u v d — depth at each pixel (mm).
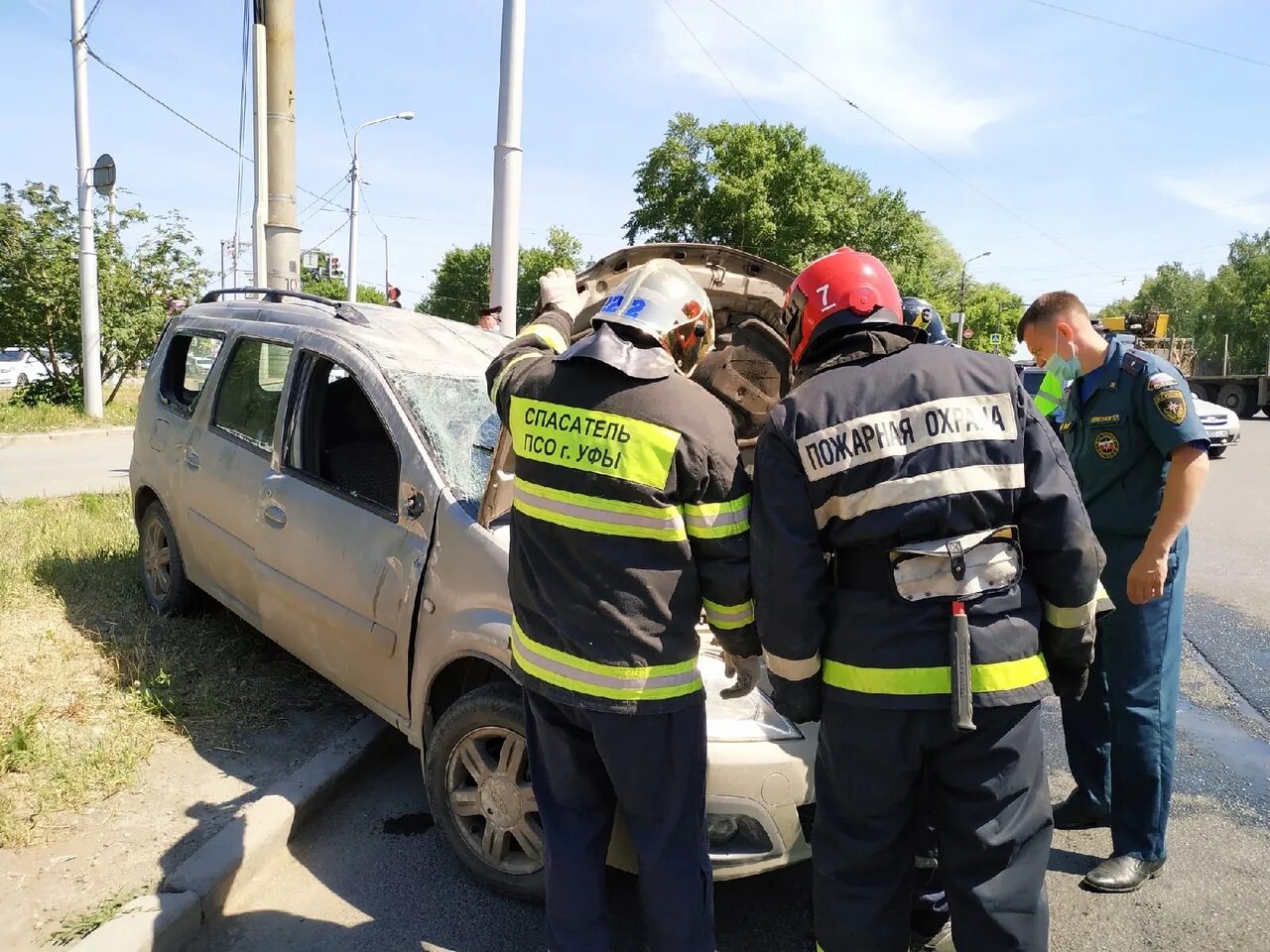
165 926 2514
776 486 2033
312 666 3627
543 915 2867
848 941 2076
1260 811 3682
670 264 2324
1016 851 1993
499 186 6711
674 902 2221
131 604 4957
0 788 3139
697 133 37406
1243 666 5266
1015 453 1984
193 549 4383
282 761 3594
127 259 17219
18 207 16016
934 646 1965
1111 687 3102
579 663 2158
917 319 4199
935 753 2033
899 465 1965
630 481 2090
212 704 3904
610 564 2125
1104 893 3096
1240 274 68438
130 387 23391
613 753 2156
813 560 2010
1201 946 2834
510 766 2818
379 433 4117
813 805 2660
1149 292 82000
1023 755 1999
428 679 3020
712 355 3469
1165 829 3158
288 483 3709
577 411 2158
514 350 2418
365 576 3268
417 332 4070
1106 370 3010
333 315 4023
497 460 2893
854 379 2033
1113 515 3020
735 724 2617
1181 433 2795
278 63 7855
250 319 4332
